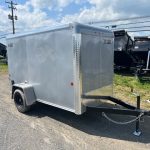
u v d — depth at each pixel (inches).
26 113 284.4
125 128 233.0
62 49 224.8
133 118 258.5
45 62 250.1
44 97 260.8
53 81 242.7
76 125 243.0
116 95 371.6
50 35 237.1
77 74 213.8
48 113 282.2
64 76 227.9
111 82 270.8
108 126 239.1
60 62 229.6
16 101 293.7
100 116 266.5
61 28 221.8
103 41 245.6
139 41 579.2
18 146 196.1
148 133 220.8
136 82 478.6
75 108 221.5
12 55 313.3
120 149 189.8
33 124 247.4
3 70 832.3
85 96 223.9
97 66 239.0
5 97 380.2
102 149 189.5
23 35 280.8
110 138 210.8
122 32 584.7
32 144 199.5
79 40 211.5
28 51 276.4
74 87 218.2
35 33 258.7
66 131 227.6
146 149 190.2
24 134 221.0
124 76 570.6
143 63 571.8
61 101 237.1
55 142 203.2
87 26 221.5
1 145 198.4
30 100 275.6
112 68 268.5
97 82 242.2
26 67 285.4
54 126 240.8
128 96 365.1
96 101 243.3
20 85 283.3
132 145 196.9
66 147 193.5
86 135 217.8
